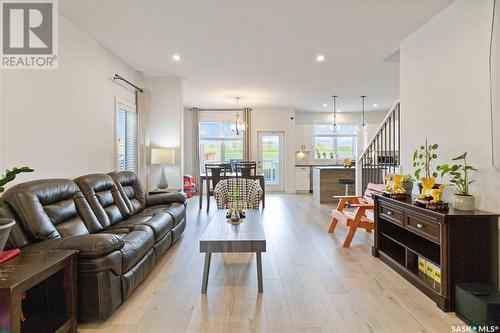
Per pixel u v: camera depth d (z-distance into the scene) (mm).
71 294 1815
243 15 3154
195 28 3475
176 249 3541
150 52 4273
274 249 3529
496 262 2191
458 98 2727
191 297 2344
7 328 1351
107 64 4172
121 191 3588
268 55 4387
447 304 2137
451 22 2832
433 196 2424
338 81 5914
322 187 7137
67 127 3258
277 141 9289
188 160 8984
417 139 3387
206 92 6852
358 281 2629
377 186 3955
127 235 2533
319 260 3156
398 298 2322
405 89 3668
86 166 3645
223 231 2680
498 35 2266
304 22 3309
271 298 2322
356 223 3576
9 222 1701
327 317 2051
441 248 2195
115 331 1896
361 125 9609
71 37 3316
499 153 2266
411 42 3564
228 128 9164
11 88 2504
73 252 1834
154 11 3074
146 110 5422
